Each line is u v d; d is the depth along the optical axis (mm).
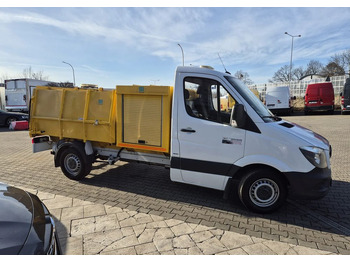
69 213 3744
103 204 4074
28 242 2023
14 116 16422
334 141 9281
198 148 3963
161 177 5461
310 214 3812
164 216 3688
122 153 4969
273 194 3707
